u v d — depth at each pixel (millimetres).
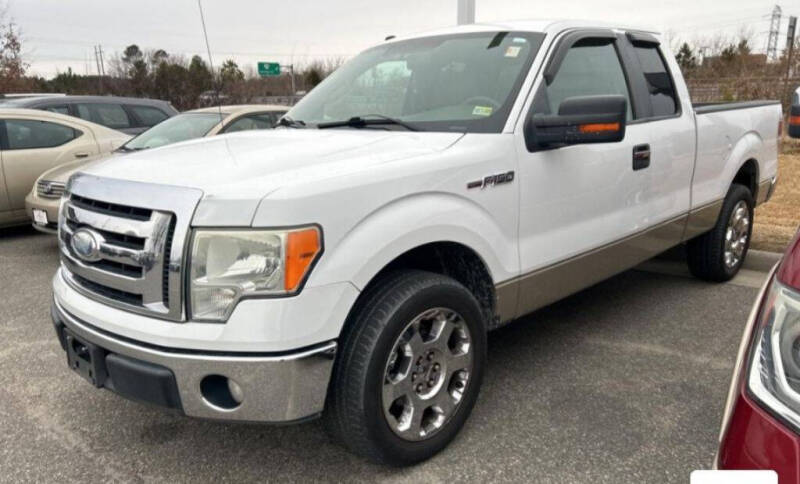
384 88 3533
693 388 3328
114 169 2561
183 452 2846
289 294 2129
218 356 2139
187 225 2146
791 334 1423
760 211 7207
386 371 2438
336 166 2398
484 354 2893
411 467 2674
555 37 3354
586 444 2820
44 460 2795
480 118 2996
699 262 4902
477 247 2754
